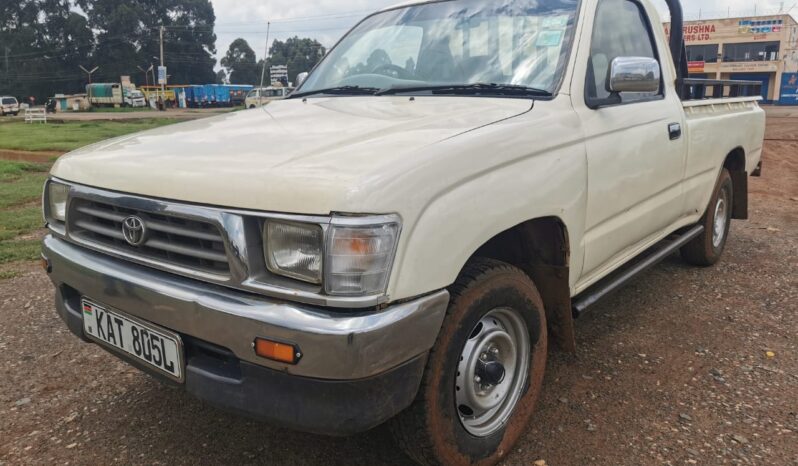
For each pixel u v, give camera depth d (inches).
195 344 82.4
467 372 91.1
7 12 3673.7
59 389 127.1
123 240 90.1
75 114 2089.1
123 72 3769.7
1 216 298.0
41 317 165.8
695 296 176.7
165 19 4040.4
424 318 76.5
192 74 4185.5
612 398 120.1
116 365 137.8
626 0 142.0
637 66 110.8
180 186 81.5
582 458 101.3
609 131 116.6
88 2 3811.5
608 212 118.5
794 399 119.2
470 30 130.0
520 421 102.0
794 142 675.4
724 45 2326.5
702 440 105.7
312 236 72.1
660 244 161.6
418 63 131.4
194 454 103.9
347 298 71.2
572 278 110.9
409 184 75.1
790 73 2251.5
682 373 130.3
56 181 103.3
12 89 3624.5
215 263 79.5
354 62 143.9
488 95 115.3
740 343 145.1
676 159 146.7
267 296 75.0
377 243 71.5
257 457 102.6
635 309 167.0
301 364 71.6
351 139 88.8
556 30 120.3
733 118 189.9
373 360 71.8
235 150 88.9
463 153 83.3
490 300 90.6
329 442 106.3
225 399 78.5
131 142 104.5
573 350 113.9
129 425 113.2
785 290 181.3
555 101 108.8
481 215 84.2
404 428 84.9
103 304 93.0
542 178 97.0
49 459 102.9
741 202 214.1
